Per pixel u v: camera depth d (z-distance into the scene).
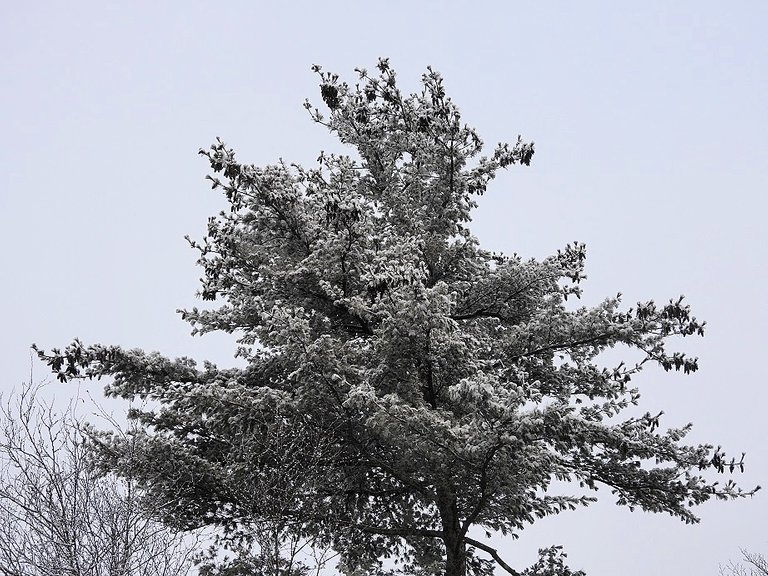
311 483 11.73
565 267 14.16
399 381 11.83
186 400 11.48
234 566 11.54
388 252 11.95
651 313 12.29
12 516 9.62
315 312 12.77
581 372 13.19
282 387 13.02
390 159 15.01
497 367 12.73
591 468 12.86
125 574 9.70
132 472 10.88
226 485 11.84
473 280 14.18
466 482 11.48
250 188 12.66
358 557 13.38
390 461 12.31
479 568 13.73
